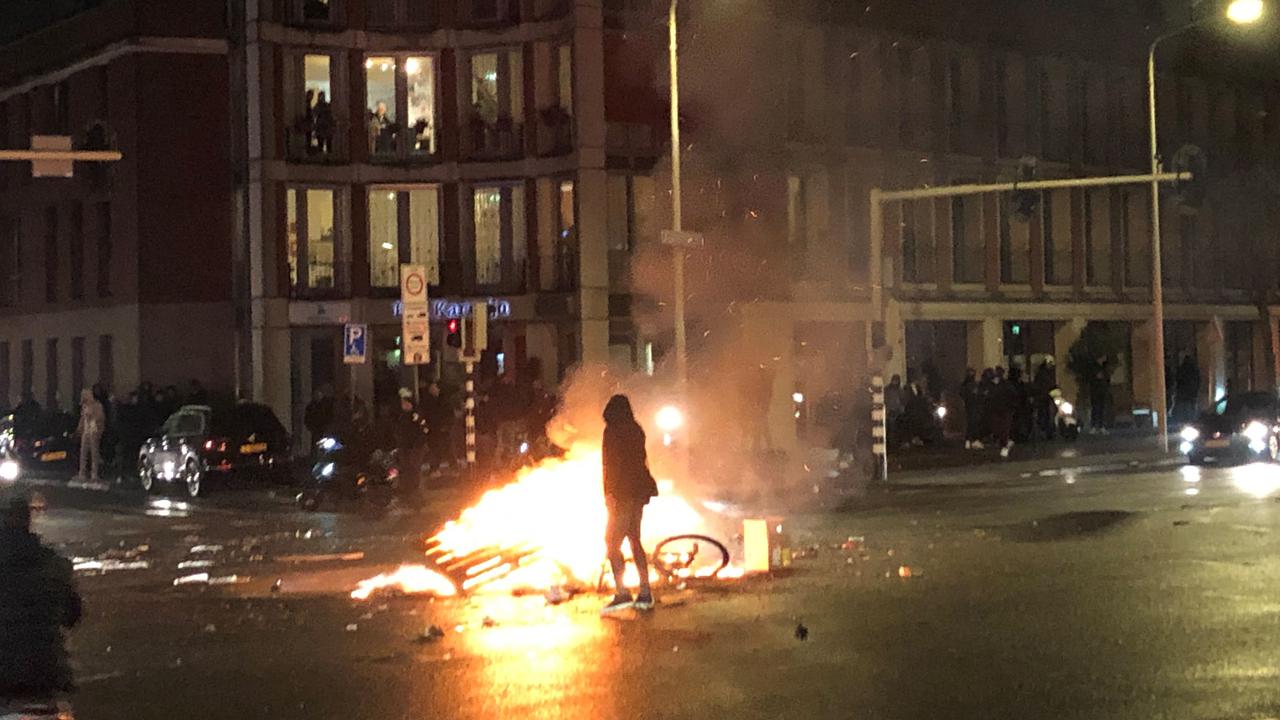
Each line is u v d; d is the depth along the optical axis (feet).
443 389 100.01
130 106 128.67
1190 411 137.49
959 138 139.03
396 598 45.21
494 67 124.77
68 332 140.77
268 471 92.63
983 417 111.55
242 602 45.29
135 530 70.49
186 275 129.08
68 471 118.93
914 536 57.93
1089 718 27.35
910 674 31.65
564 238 121.39
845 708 28.50
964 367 141.49
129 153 128.88
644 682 31.22
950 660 33.09
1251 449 96.07
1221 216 166.81
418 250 125.70
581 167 118.42
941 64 137.59
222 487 93.71
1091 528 58.70
